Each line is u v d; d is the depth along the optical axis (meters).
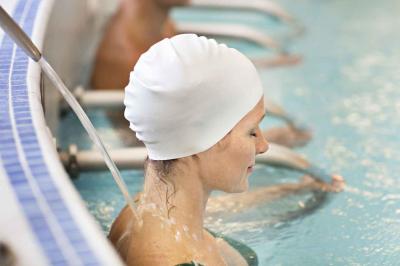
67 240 1.42
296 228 2.62
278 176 3.05
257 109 1.90
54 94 3.13
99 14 5.07
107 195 2.83
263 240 2.54
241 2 5.14
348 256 2.47
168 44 1.84
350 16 5.47
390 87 4.20
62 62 3.28
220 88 1.81
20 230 1.45
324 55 4.68
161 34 4.10
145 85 1.82
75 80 3.82
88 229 1.45
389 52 4.75
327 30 5.18
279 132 3.53
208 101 1.81
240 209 2.72
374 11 5.59
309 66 4.48
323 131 3.60
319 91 4.11
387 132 3.62
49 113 2.90
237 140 1.86
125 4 4.09
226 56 1.84
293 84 4.20
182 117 1.80
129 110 1.87
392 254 2.49
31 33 2.50
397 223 2.70
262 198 2.81
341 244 2.54
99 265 1.35
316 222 2.67
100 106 3.49
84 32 4.41
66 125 3.48
